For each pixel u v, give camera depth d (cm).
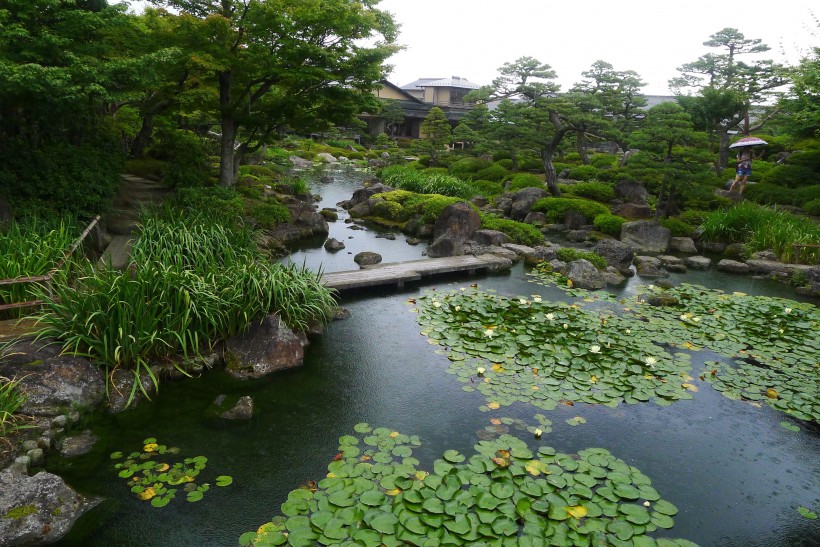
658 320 818
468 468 437
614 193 1820
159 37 1114
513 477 429
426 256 1195
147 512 390
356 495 403
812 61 1672
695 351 716
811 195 1697
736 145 1784
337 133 4200
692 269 1216
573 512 389
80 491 407
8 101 844
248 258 788
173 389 562
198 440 482
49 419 477
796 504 432
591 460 460
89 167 964
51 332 548
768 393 601
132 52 1007
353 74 1259
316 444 482
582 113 1806
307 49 1136
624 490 420
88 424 494
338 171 2861
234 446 475
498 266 1097
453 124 4219
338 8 1135
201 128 2162
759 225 1359
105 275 612
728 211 1451
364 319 790
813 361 689
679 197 1686
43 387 494
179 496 408
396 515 379
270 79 1234
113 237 980
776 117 2403
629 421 541
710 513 415
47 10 785
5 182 836
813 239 1227
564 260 1140
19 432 455
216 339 632
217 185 1245
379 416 532
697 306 898
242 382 586
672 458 484
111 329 543
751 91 2302
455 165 2478
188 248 760
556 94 2325
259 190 1577
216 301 621
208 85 1365
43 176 888
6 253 634
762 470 475
